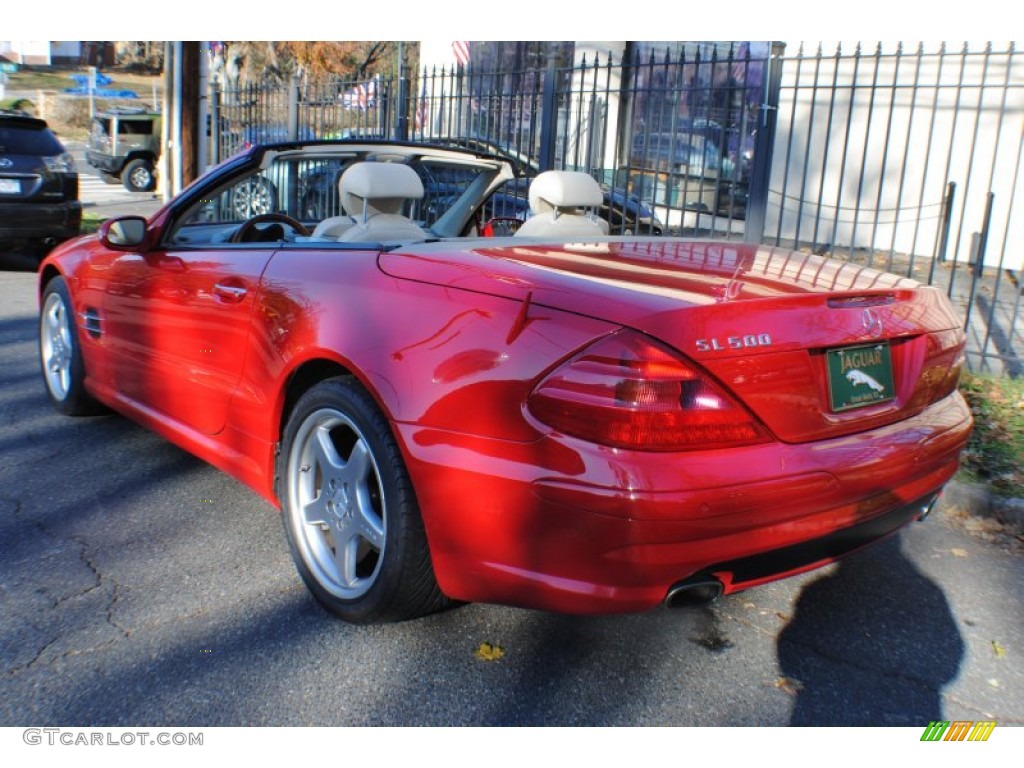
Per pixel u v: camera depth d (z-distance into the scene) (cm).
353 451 291
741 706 263
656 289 248
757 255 321
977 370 636
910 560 363
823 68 1105
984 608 325
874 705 266
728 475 226
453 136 973
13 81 4634
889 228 1102
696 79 698
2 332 736
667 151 1238
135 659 278
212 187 387
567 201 384
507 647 289
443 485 252
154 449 467
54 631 292
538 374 236
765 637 301
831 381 254
